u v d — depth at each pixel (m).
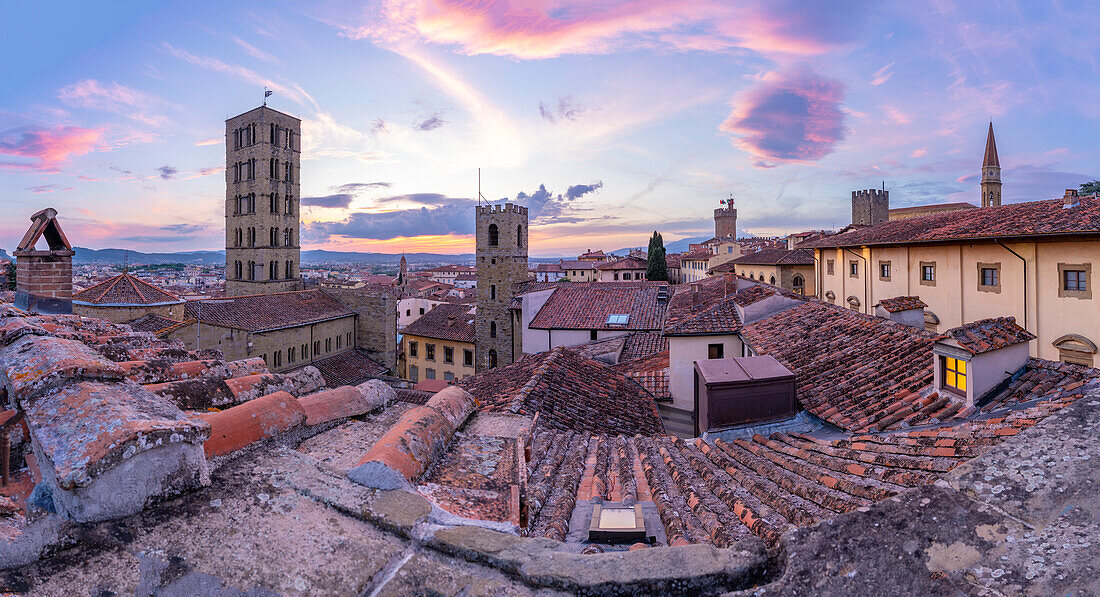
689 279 129.75
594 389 16.75
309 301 58.75
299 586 3.24
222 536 3.62
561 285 50.56
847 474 7.24
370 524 4.02
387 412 7.51
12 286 21.16
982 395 10.74
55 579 3.12
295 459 4.97
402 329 65.12
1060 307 22.69
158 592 3.11
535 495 6.40
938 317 30.70
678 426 22.47
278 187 78.75
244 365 8.61
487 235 60.50
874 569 3.09
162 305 41.88
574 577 3.28
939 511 3.46
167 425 3.92
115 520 3.59
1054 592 2.71
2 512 4.04
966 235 26.36
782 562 3.35
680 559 3.43
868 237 39.38
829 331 18.81
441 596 3.24
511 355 60.38
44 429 3.92
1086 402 4.46
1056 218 23.12
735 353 22.61
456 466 6.14
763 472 7.91
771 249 77.06
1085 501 3.30
